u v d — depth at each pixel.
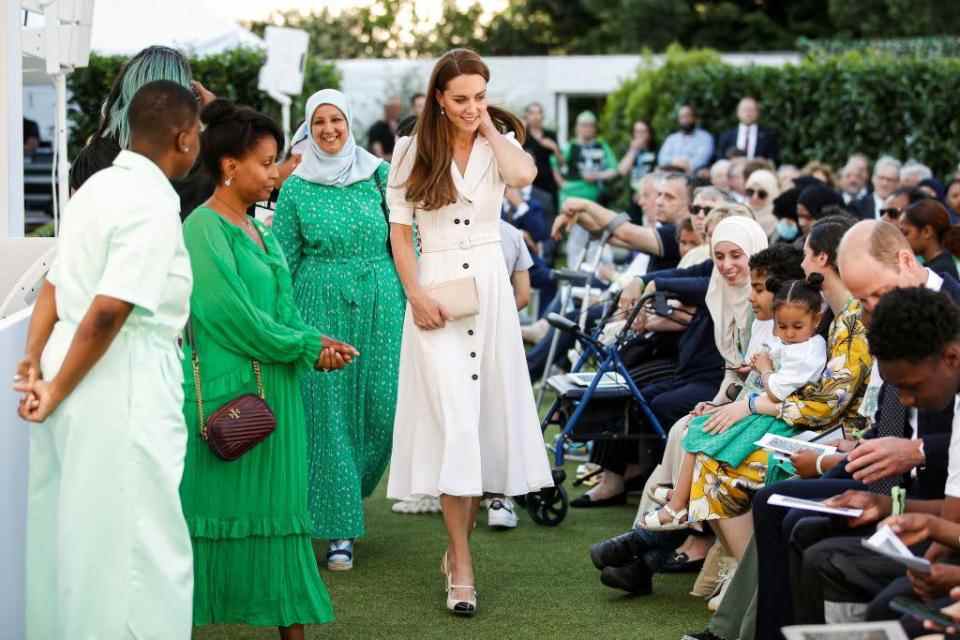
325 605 5.12
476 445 5.74
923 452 4.31
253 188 5.18
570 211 8.87
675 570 6.52
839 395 5.57
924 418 4.47
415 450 5.89
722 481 5.72
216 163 5.16
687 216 9.09
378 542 7.13
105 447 4.20
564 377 7.74
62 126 7.62
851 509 4.30
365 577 6.45
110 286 4.11
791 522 4.59
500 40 47.03
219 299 5.00
